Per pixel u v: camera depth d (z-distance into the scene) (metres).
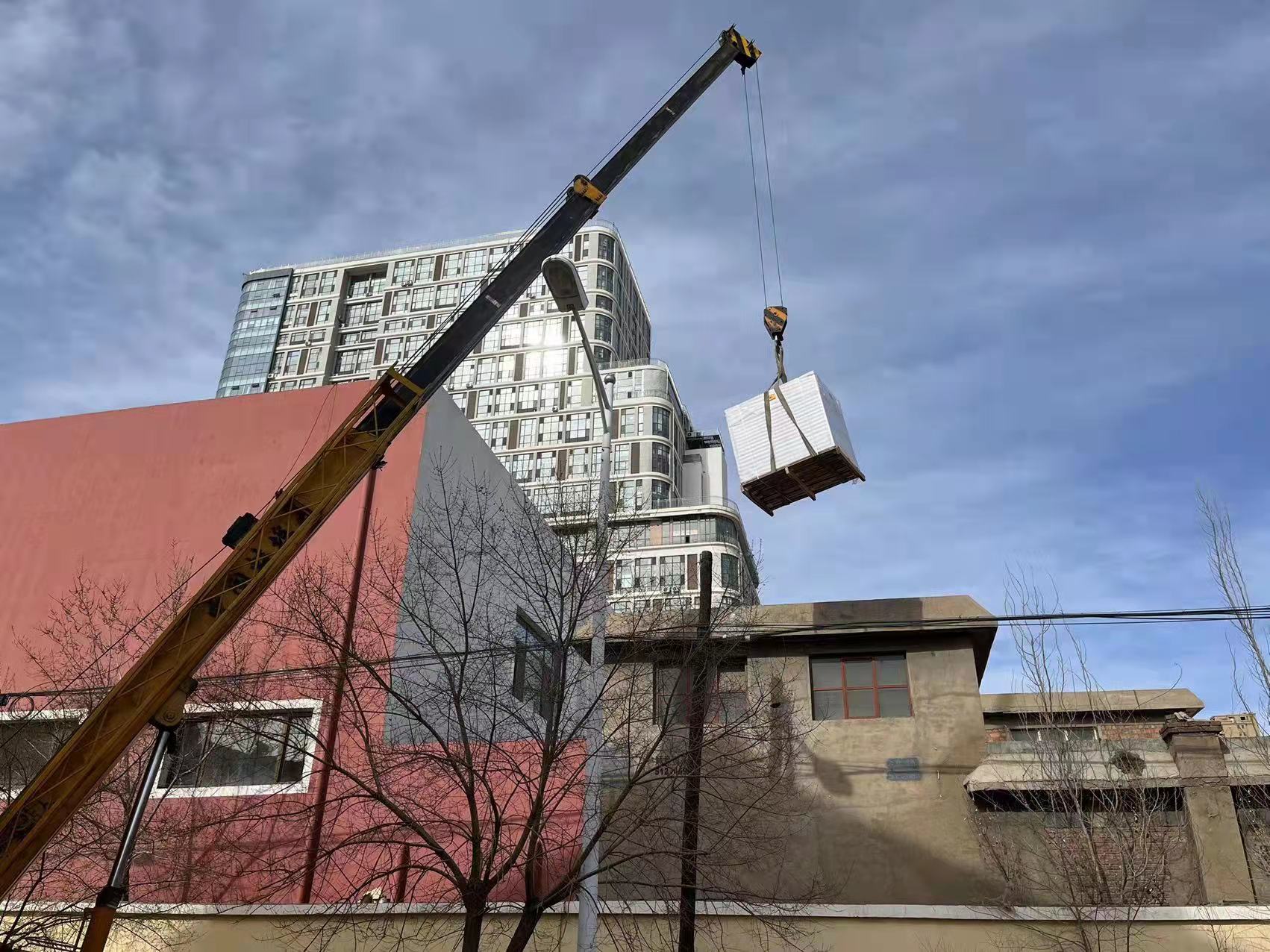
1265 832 16.88
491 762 14.50
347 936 14.23
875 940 13.45
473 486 21.88
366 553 18.89
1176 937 12.95
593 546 13.82
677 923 13.72
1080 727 22.12
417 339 104.38
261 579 11.22
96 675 18.06
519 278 15.10
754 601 16.97
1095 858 14.88
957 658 19.94
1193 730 17.50
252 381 106.38
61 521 21.59
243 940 14.47
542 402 98.94
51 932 14.80
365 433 12.82
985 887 17.23
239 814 14.59
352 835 12.65
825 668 20.55
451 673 13.85
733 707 19.94
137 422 22.61
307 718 16.95
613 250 108.56
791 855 18.20
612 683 15.66
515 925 14.02
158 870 15.65
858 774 19.00
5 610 20.52
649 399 96.88
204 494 21.17
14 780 16.64
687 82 18.50
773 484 16.67
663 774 13.42
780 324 17.42
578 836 15.03
